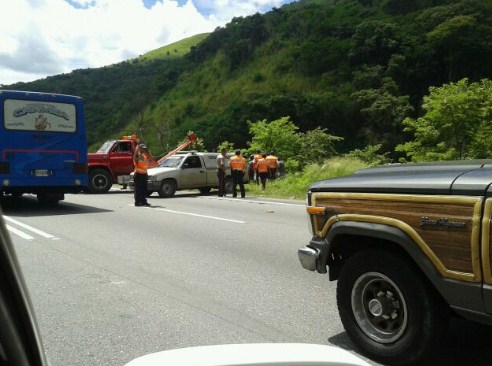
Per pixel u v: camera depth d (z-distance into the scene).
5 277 0.98
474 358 3.65
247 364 1.38
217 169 20.03
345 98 88.44
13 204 15.63
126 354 3.86
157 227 10.41
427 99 27.11
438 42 85.44
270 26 129.12
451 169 3.49
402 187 3.42
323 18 122.38
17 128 13.21
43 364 1.09
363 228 3.63
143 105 108.75
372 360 3.67
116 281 5.98
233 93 106.94
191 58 134.25
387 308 3.60
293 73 106.31
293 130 45.69
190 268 6.66
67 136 13.80
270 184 22.30
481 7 89.12
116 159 21.88
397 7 112.38
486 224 2.96
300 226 10.50
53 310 4.88
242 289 5.64
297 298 5.30
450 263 3.14
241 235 9.35
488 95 26.33
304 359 1.43
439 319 3.34
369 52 95.75
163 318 4.66
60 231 9.85
